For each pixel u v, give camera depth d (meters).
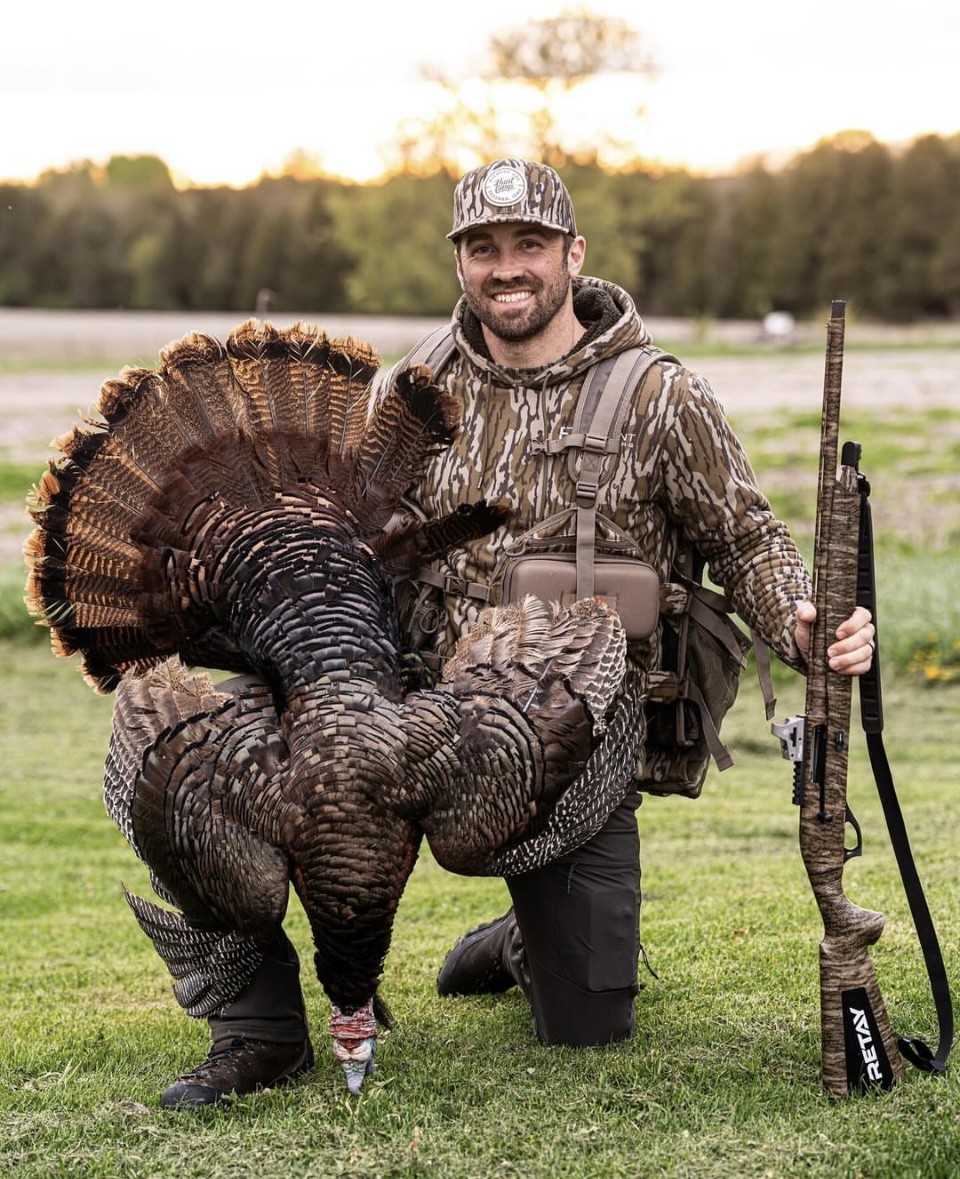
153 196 55.97
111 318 46.16
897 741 8.76
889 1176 3.28
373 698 3.54
